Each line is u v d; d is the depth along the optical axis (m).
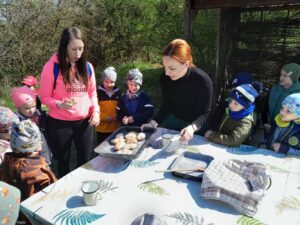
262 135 3.13
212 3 4.59
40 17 7.87
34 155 1.89
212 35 7.33
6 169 1.90
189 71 2.24
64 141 2.58
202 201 1.55
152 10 10.45
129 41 11.11
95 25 10.16
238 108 2.28
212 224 1.38
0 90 6.95
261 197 1.49
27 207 1.52
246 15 5.30
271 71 5.08
